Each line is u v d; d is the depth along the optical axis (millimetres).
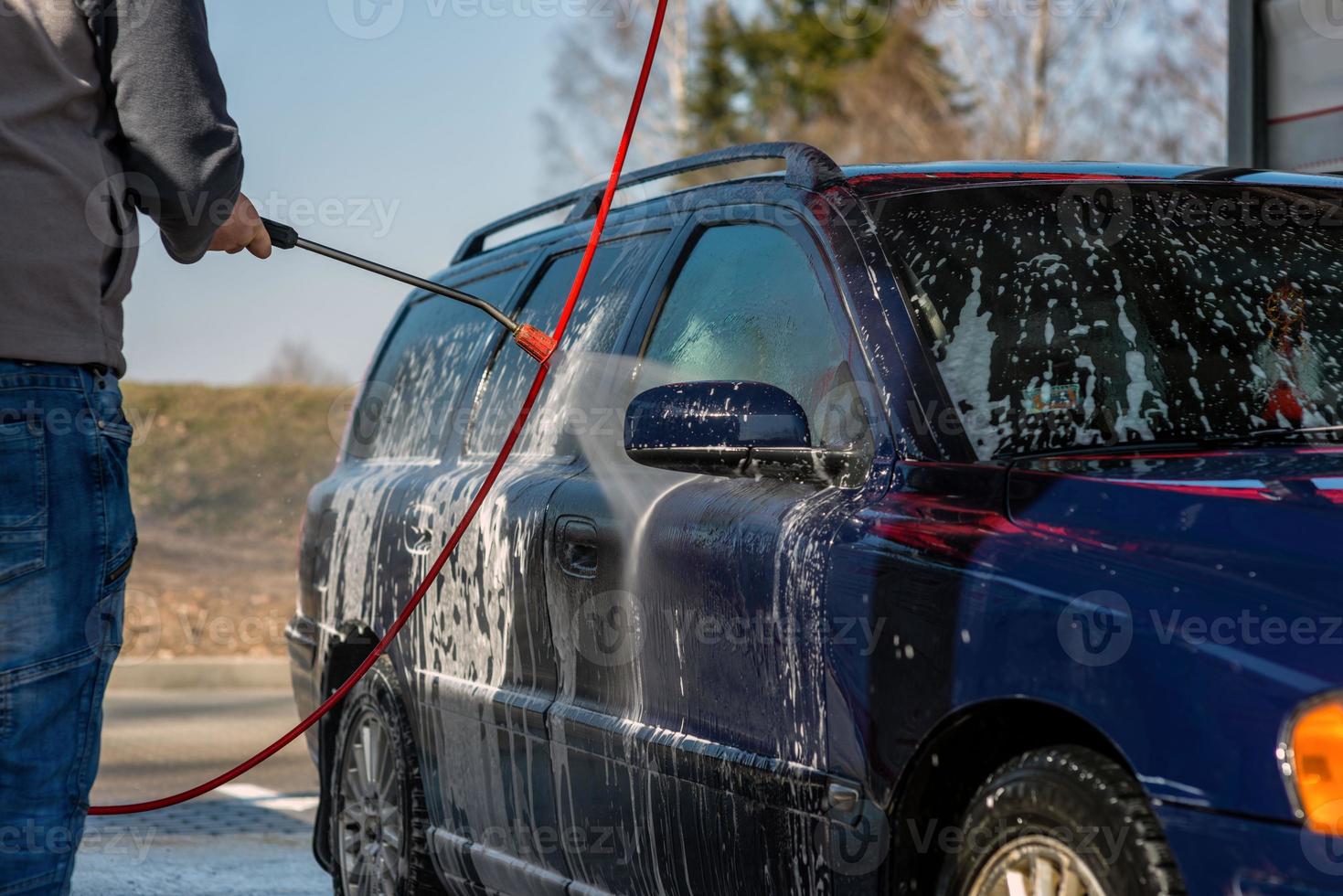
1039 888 5500
